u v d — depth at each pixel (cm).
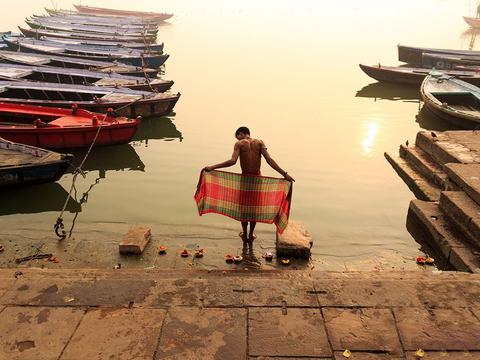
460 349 337
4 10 5447
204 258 613
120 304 385
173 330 355
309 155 1110
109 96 1398
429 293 402
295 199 867
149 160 1095
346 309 380
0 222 761
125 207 821
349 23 4750
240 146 541
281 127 1328
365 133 1299
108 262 600
